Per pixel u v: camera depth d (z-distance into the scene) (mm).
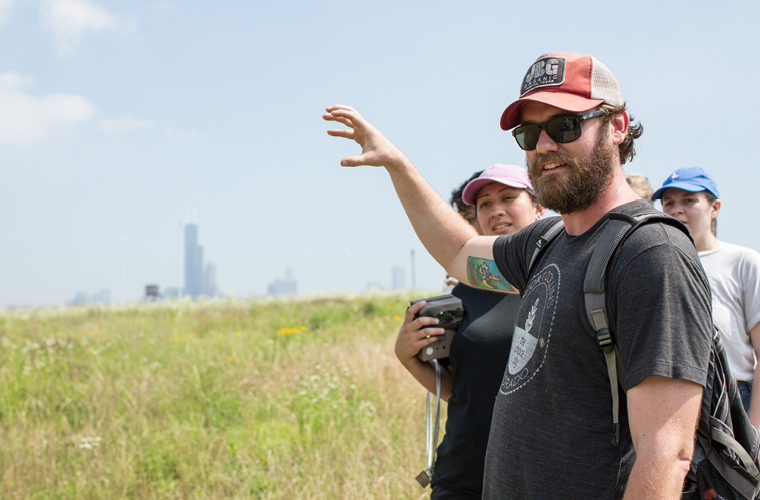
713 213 2953
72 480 3555
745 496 1261
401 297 15352
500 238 1903
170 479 3672
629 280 1215
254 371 6059
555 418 1322
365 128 2031
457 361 2125
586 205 1451
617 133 1510
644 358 1156
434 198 2096
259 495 3408
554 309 1368
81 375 6398
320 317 10797
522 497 1360
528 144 1543
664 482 1104
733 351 2615
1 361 7109
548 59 1516
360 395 5059
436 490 2158
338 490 3266
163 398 5316
